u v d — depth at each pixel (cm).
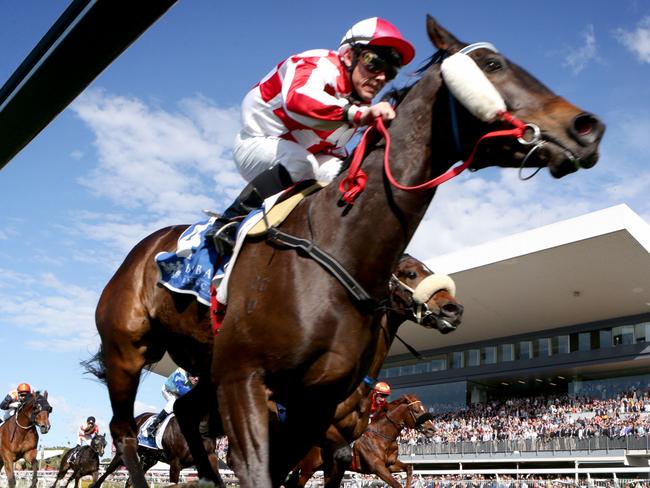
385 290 251
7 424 1254
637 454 2006
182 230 332
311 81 266
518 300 2681
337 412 564
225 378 244
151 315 319
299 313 236
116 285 337
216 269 282
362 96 279
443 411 3070
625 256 2250
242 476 230
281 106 290
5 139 129
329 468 568
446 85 244
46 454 2573
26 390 1266
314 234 251
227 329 249
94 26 92
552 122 229
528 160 235
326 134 296
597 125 227
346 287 240
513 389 3303
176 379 905
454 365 3219
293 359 237
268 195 285
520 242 2366
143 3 88
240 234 260
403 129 254
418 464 2670
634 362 2661
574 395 2727
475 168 254
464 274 2539
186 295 296
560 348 2883
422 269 634
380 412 1080
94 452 1377
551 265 2381
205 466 333
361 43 271
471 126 243
